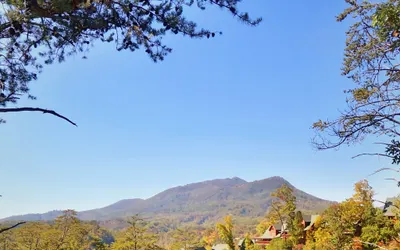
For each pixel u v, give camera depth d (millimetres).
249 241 52688
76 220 38031
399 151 6301
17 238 33125
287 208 44281
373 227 25875
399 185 6719
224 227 54000
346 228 28578
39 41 5770
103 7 5207
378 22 5652
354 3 7906
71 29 5238
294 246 39719
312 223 41406
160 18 5328
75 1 4566
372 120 6938
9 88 5895
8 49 5805
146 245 37406
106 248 39531
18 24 4605
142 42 5805
